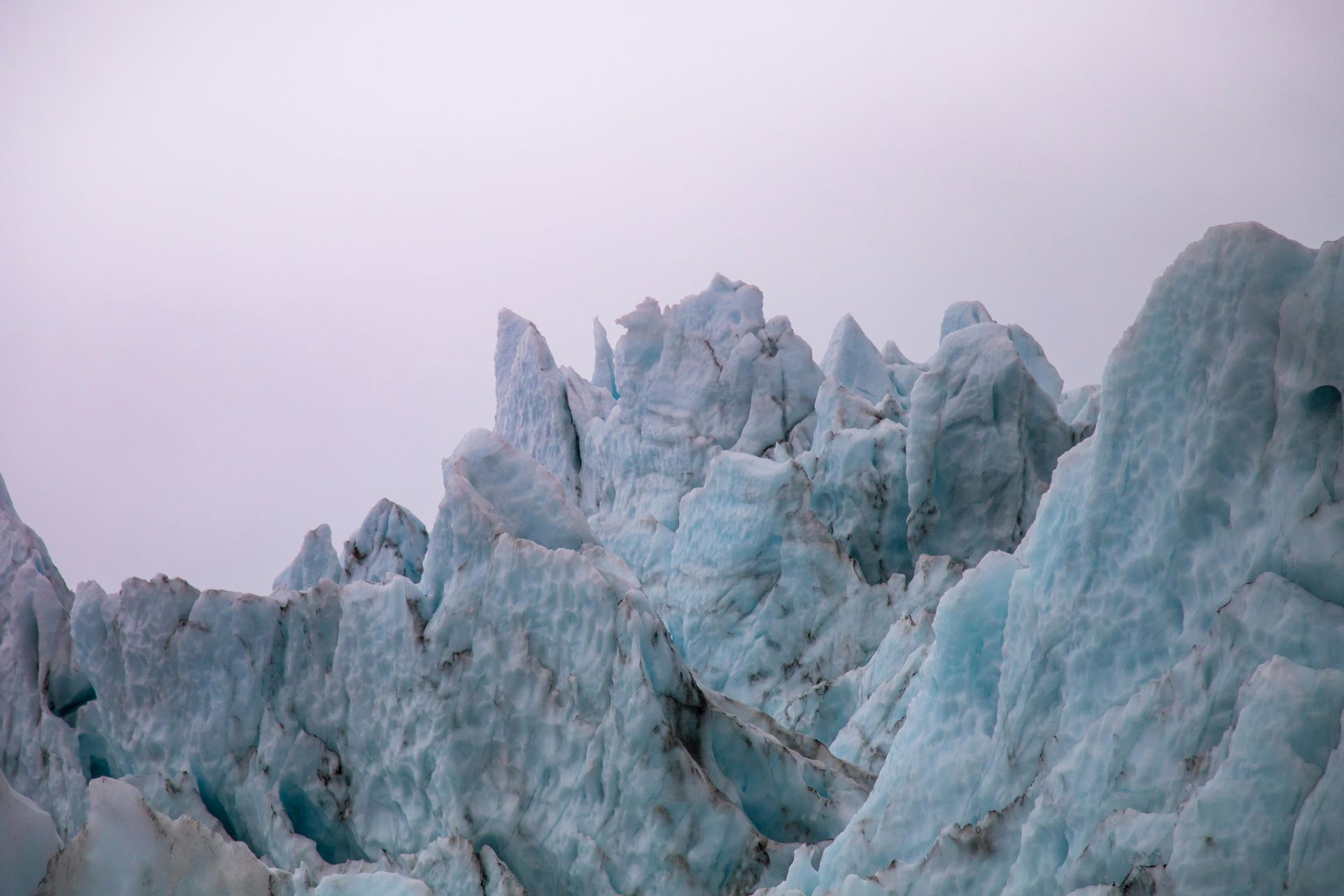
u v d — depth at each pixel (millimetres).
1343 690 20047
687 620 61750
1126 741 23438
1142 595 25312
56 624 53844
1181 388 24828
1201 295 24469
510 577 38375
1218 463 24109
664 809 34062
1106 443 26047
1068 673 26250
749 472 60781
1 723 54062
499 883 34906
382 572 63750
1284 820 19766
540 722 36875
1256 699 20719
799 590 58781
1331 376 22219
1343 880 18797
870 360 85625
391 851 39500
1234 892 19750
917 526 62438
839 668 56531
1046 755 25734
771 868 33562
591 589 36719
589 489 86125
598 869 34344
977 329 63750
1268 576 22344
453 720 37906
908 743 29891
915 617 49875
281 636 43188
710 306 83000
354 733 41000
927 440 62812
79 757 50281
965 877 25312
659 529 72875
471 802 37094
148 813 25875
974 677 29047
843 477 66312
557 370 92125
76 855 25219
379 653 40562
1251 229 23828
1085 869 22641
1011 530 61562
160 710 45312
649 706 34656
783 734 40469
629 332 83812
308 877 27672
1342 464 22109
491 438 43406
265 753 42250
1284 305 23188
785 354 79188
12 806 24984
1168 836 21344
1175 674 23250
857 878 26609
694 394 80438
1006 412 62531
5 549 59031
